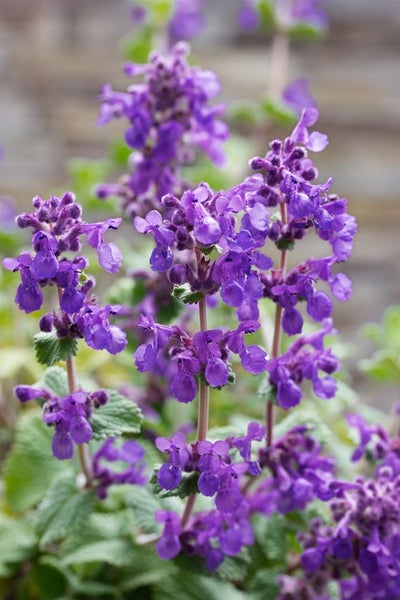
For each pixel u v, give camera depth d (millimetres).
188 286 400
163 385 538
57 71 838
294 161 408
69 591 502
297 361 434
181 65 484
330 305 415
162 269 394
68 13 838
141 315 400
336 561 448
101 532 481
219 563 439
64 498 458
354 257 858
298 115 635
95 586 494
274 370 428
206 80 483
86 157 843
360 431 462
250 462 409
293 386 424
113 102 487
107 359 570
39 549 503
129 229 764
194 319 538
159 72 481
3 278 599
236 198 387
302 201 394
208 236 379
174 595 488
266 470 467
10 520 516
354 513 430
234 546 436
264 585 475
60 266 394
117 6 837
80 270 396
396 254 863
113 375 604
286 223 416
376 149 856
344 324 846
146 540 477
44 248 390
